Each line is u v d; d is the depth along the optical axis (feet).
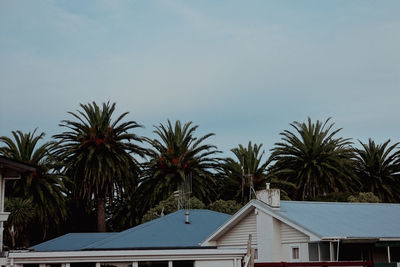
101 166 161.38
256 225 89.81
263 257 86.48
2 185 57.82
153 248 87.45
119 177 165.89
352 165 170.09
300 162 170.71
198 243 95.45
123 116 168.55
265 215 87.15
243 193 171.73
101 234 122.62
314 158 168.66
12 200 144.25
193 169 172.76
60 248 108.27
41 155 155.74
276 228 85.76
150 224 105.09
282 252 84.99
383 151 177.88
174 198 155.84
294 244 82.94
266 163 175.83
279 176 176.24
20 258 58.03
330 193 167.32
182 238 97.71
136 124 169.27
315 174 167.73
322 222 83.30
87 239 114.42
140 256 63.82
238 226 94.17
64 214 161.17
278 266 66.28
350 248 82.84
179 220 108.37
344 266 63.10
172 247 89.10
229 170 177.47
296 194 174.91
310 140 168.76
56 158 160.56
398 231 84.69
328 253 79.51
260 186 174.70
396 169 176.96
